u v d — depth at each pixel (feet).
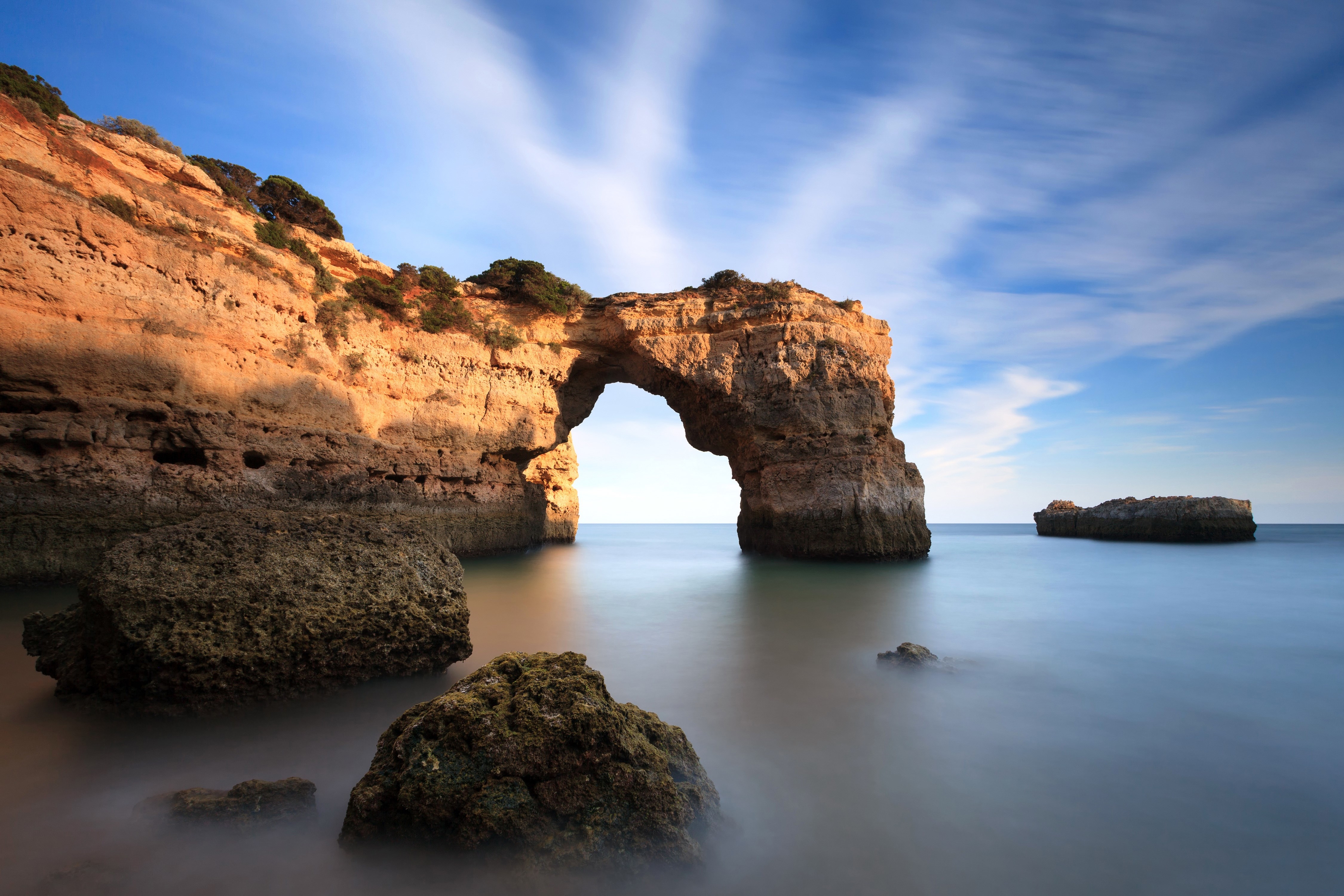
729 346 98.94
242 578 25.88
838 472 94.53
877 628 43.88
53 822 17.21
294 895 14.40
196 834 15.93
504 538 102.53
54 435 51.34
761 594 61.36
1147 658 35.76
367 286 84.69
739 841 16.87
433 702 17.81
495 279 102.94
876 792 19.61
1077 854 16.61
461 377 92.73
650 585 68.44
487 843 14.83
